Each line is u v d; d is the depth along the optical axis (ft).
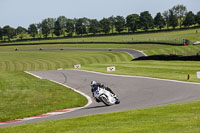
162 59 221.66
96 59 352.49
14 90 111.96
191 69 155.02
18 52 490.90
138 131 38.50
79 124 48.06
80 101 90.27
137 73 155.84
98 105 81.30
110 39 615.98
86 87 121.39
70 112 73.67
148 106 69.87
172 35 586.86
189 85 104.12
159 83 114.83
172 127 39.22
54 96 99.19
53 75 170.30
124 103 78.89
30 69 304.30
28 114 74.18
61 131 43.50
